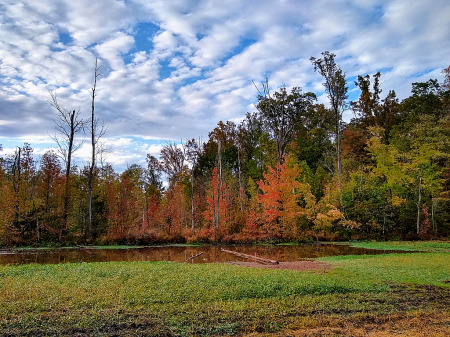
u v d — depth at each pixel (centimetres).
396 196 4006
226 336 783
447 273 1631
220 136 6981
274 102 4725
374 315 959
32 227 3550
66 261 2294
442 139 3859
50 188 3631
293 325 864
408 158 4069
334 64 4722
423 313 981
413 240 3681
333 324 880
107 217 3997
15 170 3691
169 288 1159
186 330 813
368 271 1678
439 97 4997
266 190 4047
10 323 811
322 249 3203
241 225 4328
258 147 6675
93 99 3850
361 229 4009
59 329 790
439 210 3831
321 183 5184
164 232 4141
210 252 3017
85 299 1005
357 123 6078
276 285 1241
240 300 1071
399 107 5359
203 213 4591
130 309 938
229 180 5206
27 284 1184
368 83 5538
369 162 5125
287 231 3897
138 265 1742
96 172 4353
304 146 6531
